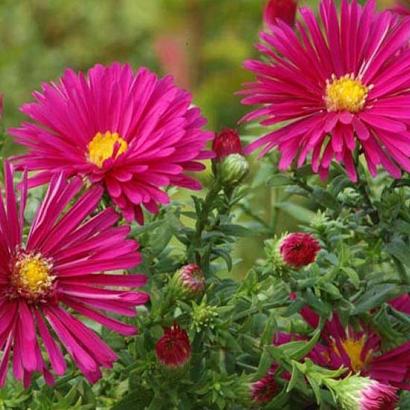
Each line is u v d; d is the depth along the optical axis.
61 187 0.50
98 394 0.53
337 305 0.53
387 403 0.50
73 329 0.49
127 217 0.50
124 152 0.50
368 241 0.56
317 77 0.53
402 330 0.56
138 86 0.51
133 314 0.49
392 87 0.53
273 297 0.53
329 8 0.54
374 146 0.52
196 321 0.51
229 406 0.52
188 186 0.51
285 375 0.53
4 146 0.56
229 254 0.54
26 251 0.50
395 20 0.55
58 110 0.52
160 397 0.51
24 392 0.51
